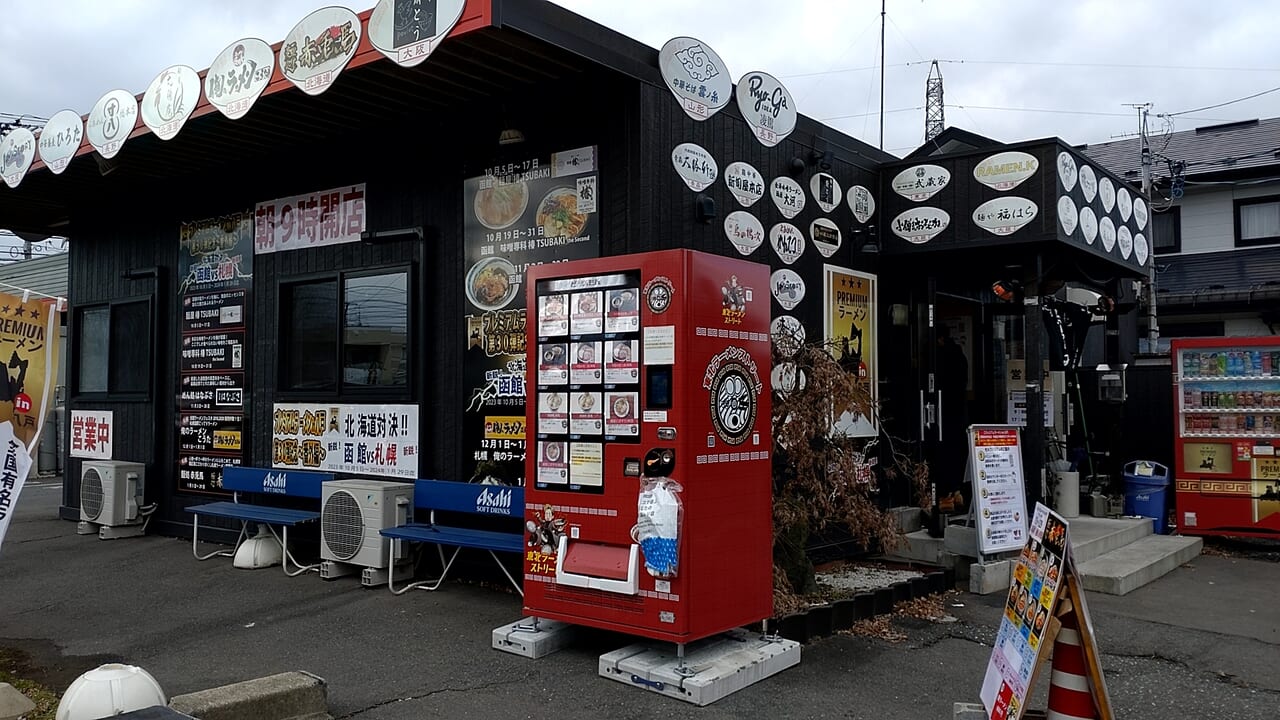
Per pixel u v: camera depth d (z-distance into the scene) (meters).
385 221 7.93
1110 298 10.85
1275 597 7.38
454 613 6.36
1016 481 7.66
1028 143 7.95
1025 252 8.39
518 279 6.96
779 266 7.54
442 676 5.08
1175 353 9.97
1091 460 11.02
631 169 6.30
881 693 4.91
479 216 7.23
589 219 6.54
